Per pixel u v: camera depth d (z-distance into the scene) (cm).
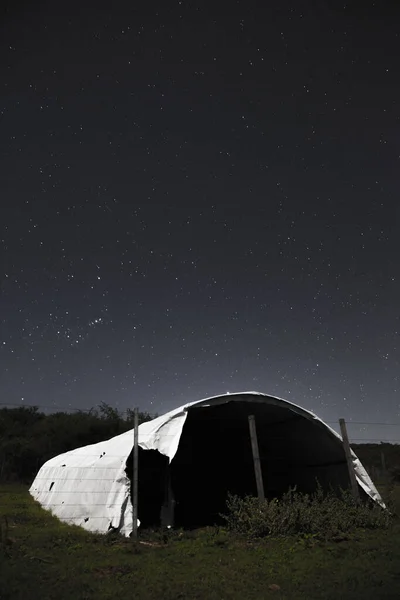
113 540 1049
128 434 1555
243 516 1141
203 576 775
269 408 1532
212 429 1956
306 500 1202
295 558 879
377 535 1058
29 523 1314
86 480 1361
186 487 1944
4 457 3169
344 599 673
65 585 712
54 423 3719
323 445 1489
